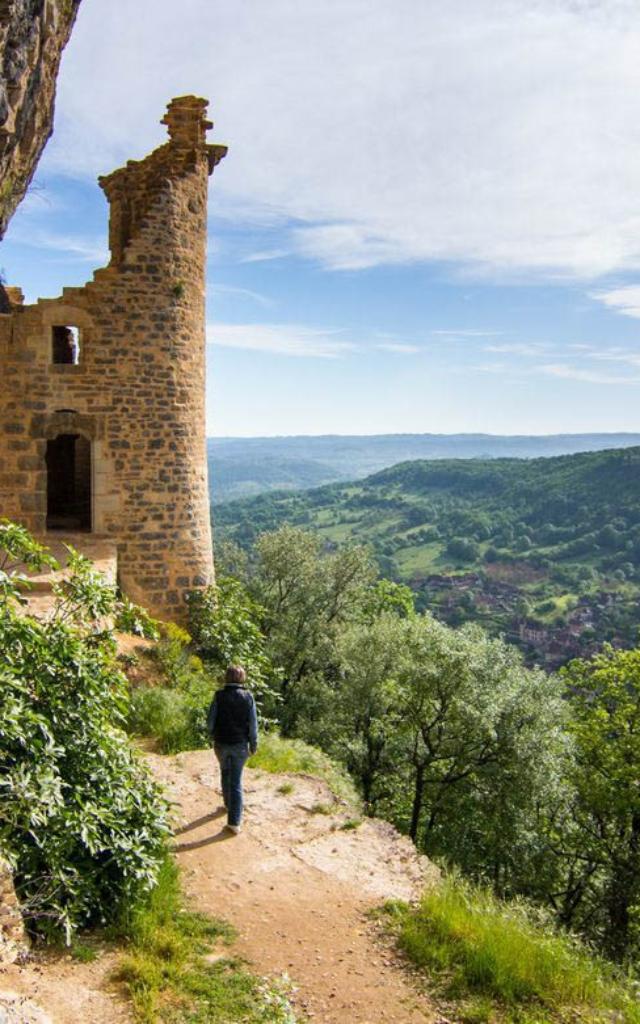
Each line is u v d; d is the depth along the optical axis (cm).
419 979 516
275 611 2681
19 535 695
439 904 596
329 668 2655
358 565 2739
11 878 467
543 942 568
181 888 598
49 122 1075
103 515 1440
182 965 495
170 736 938
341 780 1007
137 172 1541
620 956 1591
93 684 619
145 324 1449
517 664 1858
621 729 1948
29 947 461
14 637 593
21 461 1402
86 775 584
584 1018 486
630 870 1722
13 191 1091
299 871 656
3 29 773
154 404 1462
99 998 443
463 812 1862
